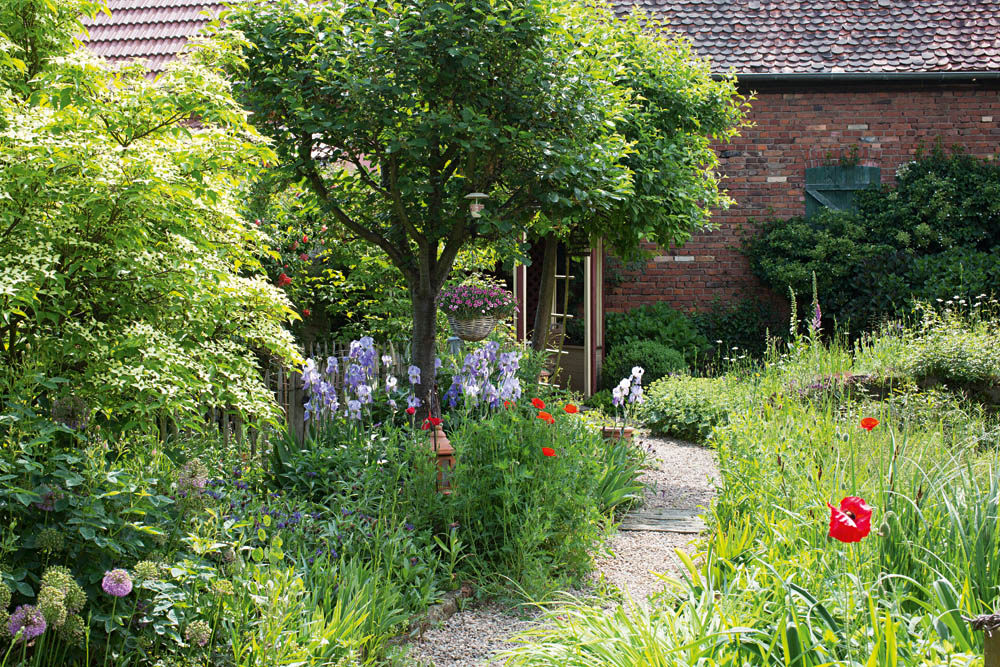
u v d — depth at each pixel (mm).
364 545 4109
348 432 5148
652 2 14000
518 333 10883
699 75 9578
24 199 3199
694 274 13469
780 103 13305
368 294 8875
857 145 13188
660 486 6914
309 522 4086
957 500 3434
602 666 2836
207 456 3994
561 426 5648
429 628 3975
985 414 7688
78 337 3328
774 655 2666
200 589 2803
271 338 4008
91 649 2506
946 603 2850
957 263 12047
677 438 9141
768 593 3180
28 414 2639
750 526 4223
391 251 6270
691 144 9664
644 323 12891
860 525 2430
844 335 12195
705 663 2662
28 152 3020
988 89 13008
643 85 9016
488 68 5473
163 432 4121
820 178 13234
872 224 12914
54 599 2201
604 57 6605
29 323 3449
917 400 6949
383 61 5379
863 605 2795
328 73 5461
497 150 5672
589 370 11516
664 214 8859
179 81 3430
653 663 2693
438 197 6000
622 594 4273
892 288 12141
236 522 3193
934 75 12680
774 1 13922
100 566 2547
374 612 3555
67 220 3225
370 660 3314
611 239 9938
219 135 3557
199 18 10641
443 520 4684
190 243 3609
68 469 2637
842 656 2680
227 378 3898
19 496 2389
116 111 3340
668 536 5465
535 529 4422
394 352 6969
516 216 6004
